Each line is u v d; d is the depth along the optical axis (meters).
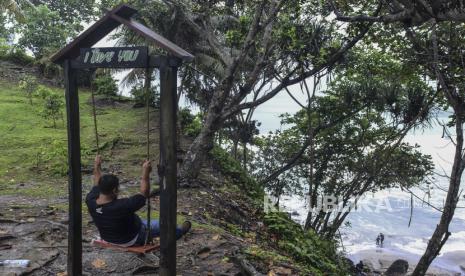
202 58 17.50
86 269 6.07
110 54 4.92
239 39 12.81
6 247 6.57
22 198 9.56
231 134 20.84
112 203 5.22
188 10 13.38
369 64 16.53
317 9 12.59
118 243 5.35
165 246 4.81
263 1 11.00
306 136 20.77
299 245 9.71
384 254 34.12
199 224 8.47
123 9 4.91
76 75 5.36
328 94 18.48
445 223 9.72
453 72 11.60
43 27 29.08
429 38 12.00
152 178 11.58
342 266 11.02
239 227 9.77
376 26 12.97
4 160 12.81
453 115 13.53
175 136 4.71
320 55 11.94
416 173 18.27
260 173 21.36
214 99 11.58
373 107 17.89
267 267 6.70
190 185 11.34
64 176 11.76
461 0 6.21
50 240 6.96
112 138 15.58
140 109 20.92
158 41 4.59
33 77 23.58
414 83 15.90
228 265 6.54
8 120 17.59
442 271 30.00
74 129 5.43
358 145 19.45
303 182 21.58
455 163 9.80
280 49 12.73
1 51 27.66
